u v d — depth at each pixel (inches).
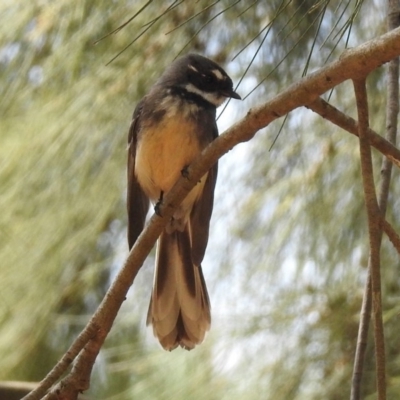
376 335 198.4
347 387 322.0
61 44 334.3
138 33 327.9
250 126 219.0
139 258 235.9
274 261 325.4
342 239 325.7
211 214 296.0
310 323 328.8
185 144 302.0
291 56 324.5
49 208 340.5
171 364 340.5
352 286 326.3
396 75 239.1
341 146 323.3
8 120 343.0
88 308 388.8
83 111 335.0
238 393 327.3
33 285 349.4
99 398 401.7
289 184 324.8
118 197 339.6
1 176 338.3
